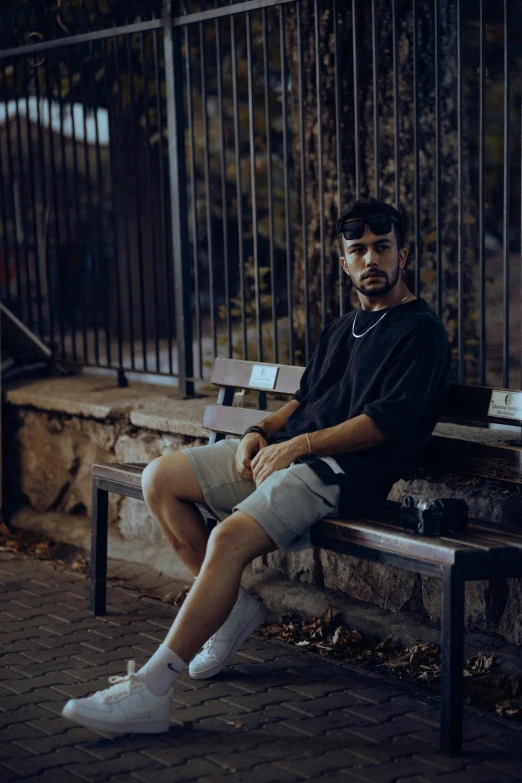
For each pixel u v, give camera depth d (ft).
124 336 31.07
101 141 29.19
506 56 11.92
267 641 12.19
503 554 9.10
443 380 10.78
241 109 27.12
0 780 8.71
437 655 11.25
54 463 17.84
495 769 8.88
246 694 10.60
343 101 16.37
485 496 11.17
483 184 12.47
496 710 10.14
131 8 22.59
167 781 8.70
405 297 11.02
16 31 20.08
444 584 8.96
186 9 16.02
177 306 16.96
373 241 10.72
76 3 22.35
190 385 17.15
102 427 16.75
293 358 15.16
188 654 9.57
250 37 15.02
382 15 16.05
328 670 11.26
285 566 13.64
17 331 19.67
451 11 16.57
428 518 9.49
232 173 29.07
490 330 30.22
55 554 16.56
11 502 18.74
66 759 9.14
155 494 11.28
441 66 16.46
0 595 14.21
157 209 30.76
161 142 16.66
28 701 10.46
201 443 14.92
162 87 24.67
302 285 17.81
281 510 9.91
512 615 10.89
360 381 10.66
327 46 16.47
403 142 16.25
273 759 9.11
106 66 17.70
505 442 12.37
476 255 26.04
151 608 13.67
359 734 9.62
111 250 31.71
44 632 12.63
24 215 19.48
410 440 10.57
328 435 10.22
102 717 9.27
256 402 16.58
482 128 12.32
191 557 11.37
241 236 15.78
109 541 16.21
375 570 12.38
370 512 10.50
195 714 10.11
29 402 17.88
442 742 9.17
